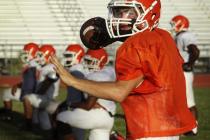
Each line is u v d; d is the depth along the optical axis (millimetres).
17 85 32469
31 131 29078
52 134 26109
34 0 70812
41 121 28656
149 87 10758
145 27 11172
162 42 10906
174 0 74375
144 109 10773
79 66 24359
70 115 20719
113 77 20781
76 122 20531
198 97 44875
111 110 20500
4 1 70125
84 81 10727
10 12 69750
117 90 10547
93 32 11891
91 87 10641
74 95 23078
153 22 11297
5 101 32719
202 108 38125
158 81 10711
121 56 10680
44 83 28719
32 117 29453
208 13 74000
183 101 11102
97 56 21953
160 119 10758
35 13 70250
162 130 10758
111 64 62875
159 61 10734
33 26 69375
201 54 67000
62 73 10812
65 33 69562
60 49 66750
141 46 10680
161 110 10766
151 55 10656
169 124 10789
